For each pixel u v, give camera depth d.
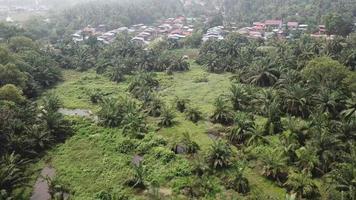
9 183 41.81
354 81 59.25
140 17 181.38
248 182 42.44
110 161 48.53
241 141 52.62
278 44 98.62
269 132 53.28
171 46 123.62
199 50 115.38
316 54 83.88
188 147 50.06
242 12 168.38
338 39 85.50
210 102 70.94
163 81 86.94
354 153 41.03
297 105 58.12
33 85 76.19
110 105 62.81
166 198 40.38
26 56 87.81
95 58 105.31
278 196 40.00
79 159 49.34
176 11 198.62
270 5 162.88
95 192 41.72
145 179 43.59
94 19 170.38
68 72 97.81
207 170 44.75
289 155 45.53
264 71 76.31
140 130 56.75
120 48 107.88
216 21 156.75
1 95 60.53
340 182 38.00
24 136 49.91
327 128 49.06
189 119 62.53
